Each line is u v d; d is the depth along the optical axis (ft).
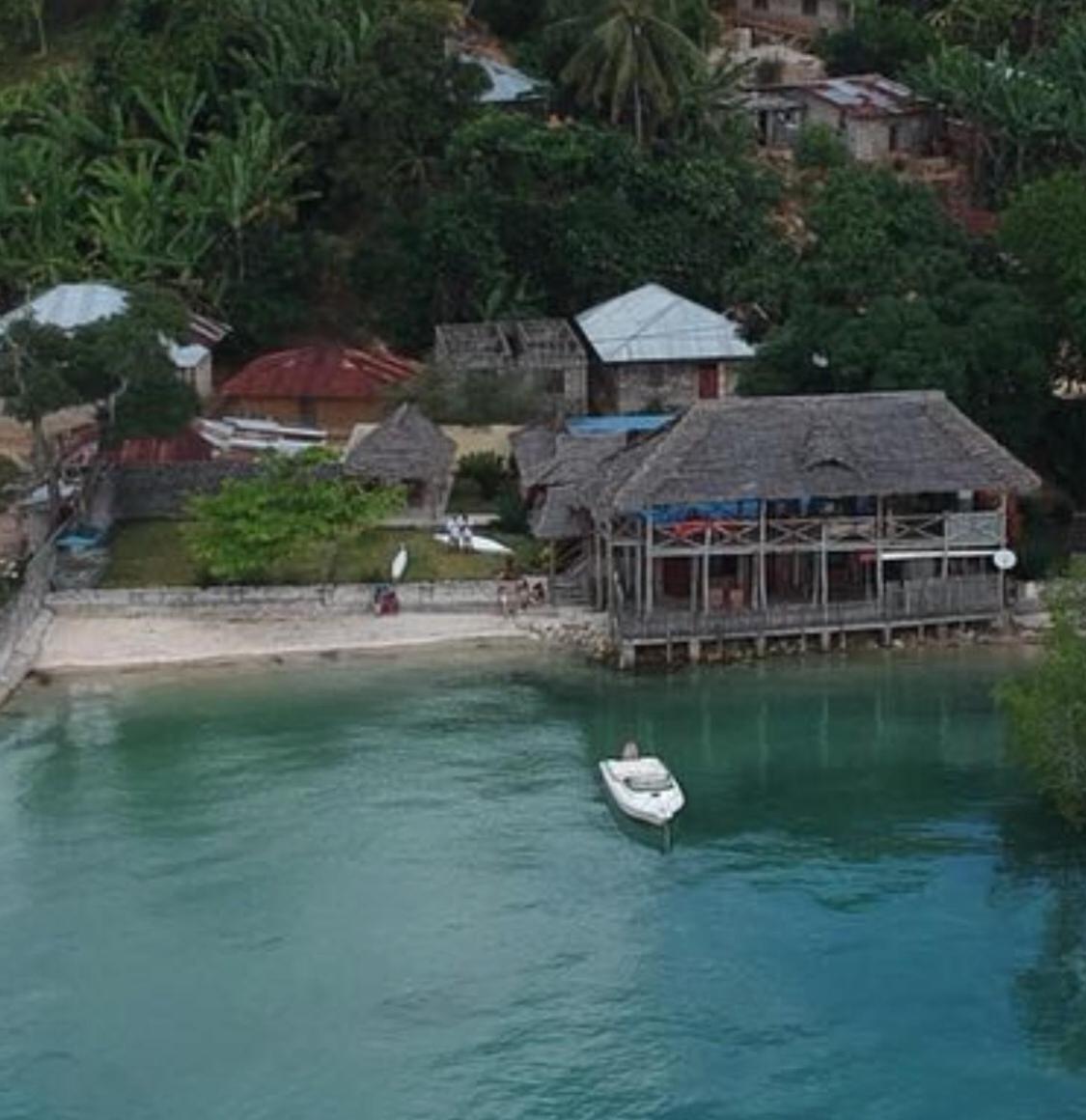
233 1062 286.46
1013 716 353.31
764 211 589.32
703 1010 296.71
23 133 608.19
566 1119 272.51
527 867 337.72
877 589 427.74
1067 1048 286.46
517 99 615.98
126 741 385.91
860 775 371.56
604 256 563.48
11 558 449.89
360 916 322.75
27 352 455.63
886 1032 290.97
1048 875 333.21
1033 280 471.62
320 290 575.79
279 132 574.56
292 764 376.07
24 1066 286.05
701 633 418.72
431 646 426.92
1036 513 469.16
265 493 437.99
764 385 467.52
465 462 493.36
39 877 335.88
